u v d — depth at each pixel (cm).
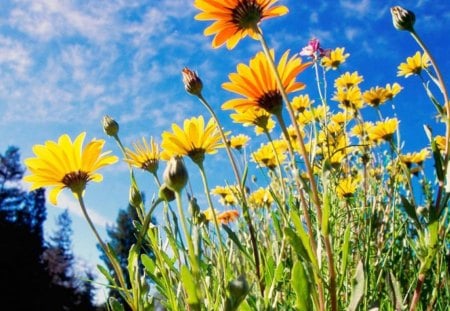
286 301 37
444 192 27
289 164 60
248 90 34
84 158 34
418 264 46
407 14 33
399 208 55
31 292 712
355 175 73
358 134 79
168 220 35
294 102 72
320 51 52
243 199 40
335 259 37
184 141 40
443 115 29
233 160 40
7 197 862
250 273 46
